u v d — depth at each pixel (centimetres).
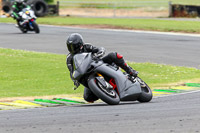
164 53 6700
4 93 3697
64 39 8731
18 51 6875
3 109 2848
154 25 11369
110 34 9700
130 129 1955
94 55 2861
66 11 17575
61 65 5453
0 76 4666
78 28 11100
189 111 2408
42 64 5525
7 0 14475
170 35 9544
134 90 2830
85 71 2772
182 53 6700
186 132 1866
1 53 6606
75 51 2873
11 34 9631
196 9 14350
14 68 5216
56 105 2998
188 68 5150
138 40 8588
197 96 3152
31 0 14338
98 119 2242
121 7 18288
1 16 14412
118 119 2219
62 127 2053
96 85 2764
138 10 17438
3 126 2145
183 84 3988
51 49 7269
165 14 16000
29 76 4688
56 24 12094
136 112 2444
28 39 8719
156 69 5072
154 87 3828
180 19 13288
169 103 2831
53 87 4041
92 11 17588
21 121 2286
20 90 3881
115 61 2847
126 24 11744
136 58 6144
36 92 3725
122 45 7756
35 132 1962
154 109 2547
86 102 3114
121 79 2808
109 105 2805
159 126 2003
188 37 9100
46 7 14625
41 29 10756
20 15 9638
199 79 4303
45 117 2402
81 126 2062
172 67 5222
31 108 2855
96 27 11306
